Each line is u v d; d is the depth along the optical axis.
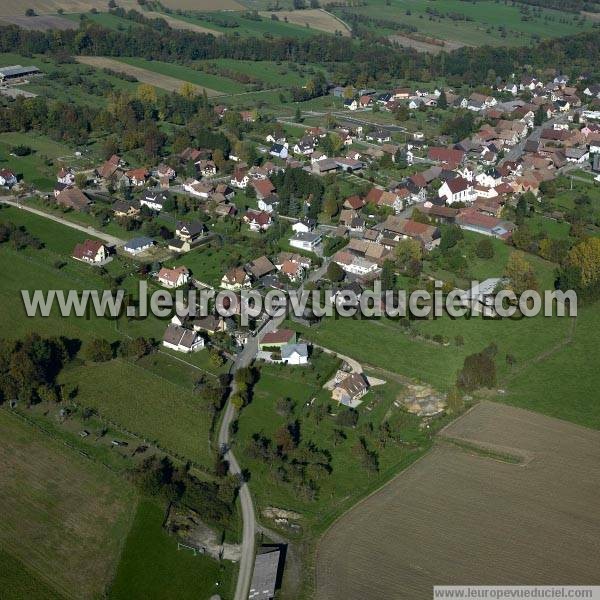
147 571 117.38
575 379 164.25
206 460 140.12
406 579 114.88
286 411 151.62
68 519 126.75
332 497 132.00
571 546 119.62
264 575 114.25
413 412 154.00
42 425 148.50
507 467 137.62
